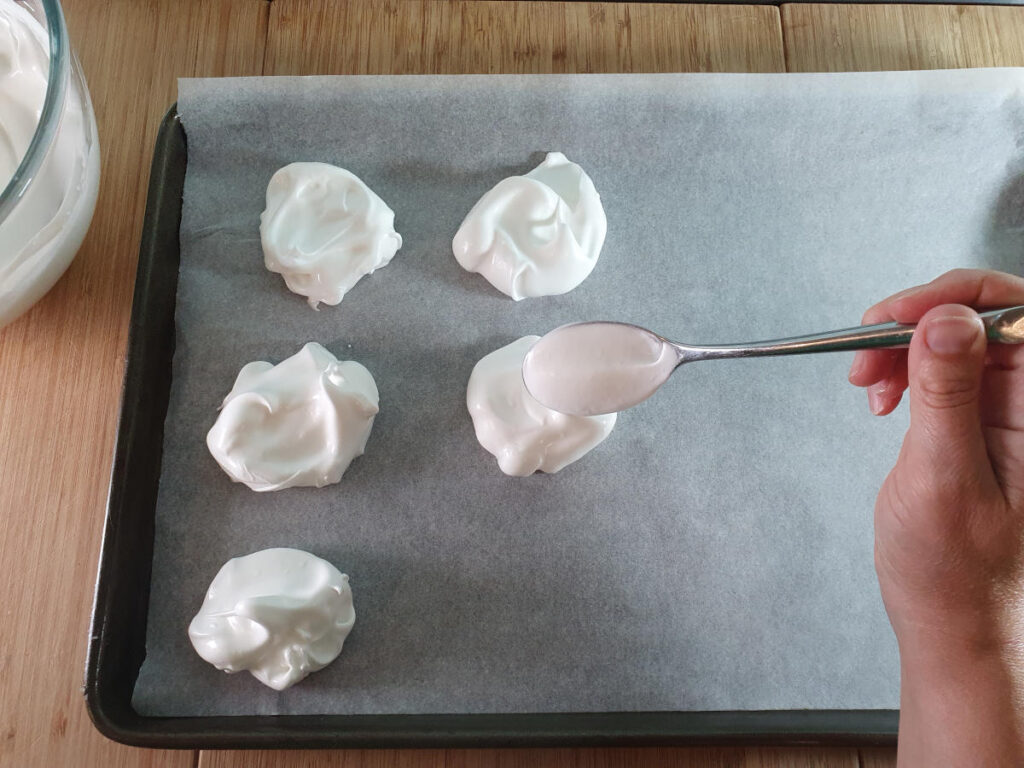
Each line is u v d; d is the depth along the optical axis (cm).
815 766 32
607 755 32
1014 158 38
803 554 34
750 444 36
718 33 40
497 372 35
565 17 40
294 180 35
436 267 37
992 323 24
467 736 30
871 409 33
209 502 33
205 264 36
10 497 33
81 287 36
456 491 34
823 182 38
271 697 32
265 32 39
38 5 32
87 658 30
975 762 24
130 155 37
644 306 37
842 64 40
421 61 39
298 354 34
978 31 41
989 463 25
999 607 25
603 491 35
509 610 33
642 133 37
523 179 36
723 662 33
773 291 37
